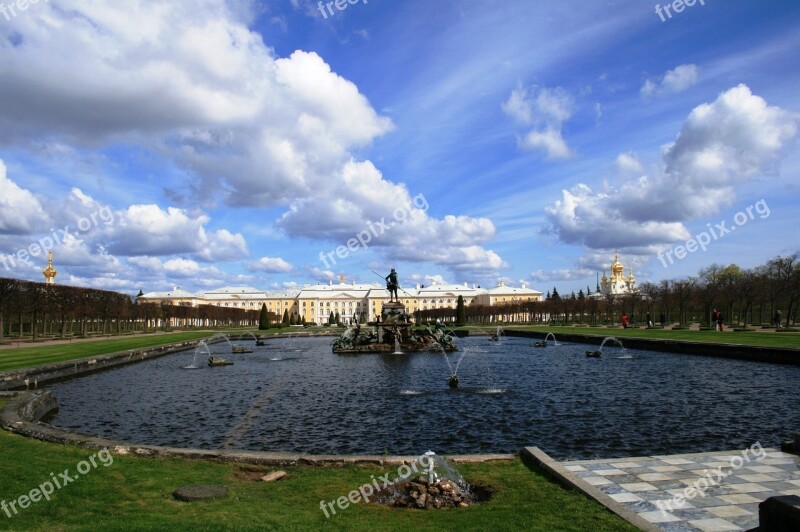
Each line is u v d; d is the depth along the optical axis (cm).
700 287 10025
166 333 10712
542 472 1241
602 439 1802
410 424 2105
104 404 2711
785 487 1153
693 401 2448
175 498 1082
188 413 2455
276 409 2505
